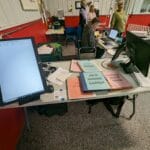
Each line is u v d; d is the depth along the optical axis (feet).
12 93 3.38
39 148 5.44
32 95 3.63
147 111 7.00
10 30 5.90
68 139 5.74
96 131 6.05
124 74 4.91
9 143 4.76
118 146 5.48
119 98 5.98
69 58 9.00
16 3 6.81
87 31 8.46
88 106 7.22
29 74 3.64
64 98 3.92
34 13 9.62
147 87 4.27
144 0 14.88
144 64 4.01
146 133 5.97
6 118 4.67
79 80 4.64
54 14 15.52
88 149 5.38
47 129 6.17
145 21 16.06
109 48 8.07
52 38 13.41
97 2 14.94
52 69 5.32
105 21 15.75
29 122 6.48
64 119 6.61
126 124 6.35
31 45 3.78
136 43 4.38
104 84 4.25
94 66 5.50
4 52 3.40
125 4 14.69
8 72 3.39
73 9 15.38
